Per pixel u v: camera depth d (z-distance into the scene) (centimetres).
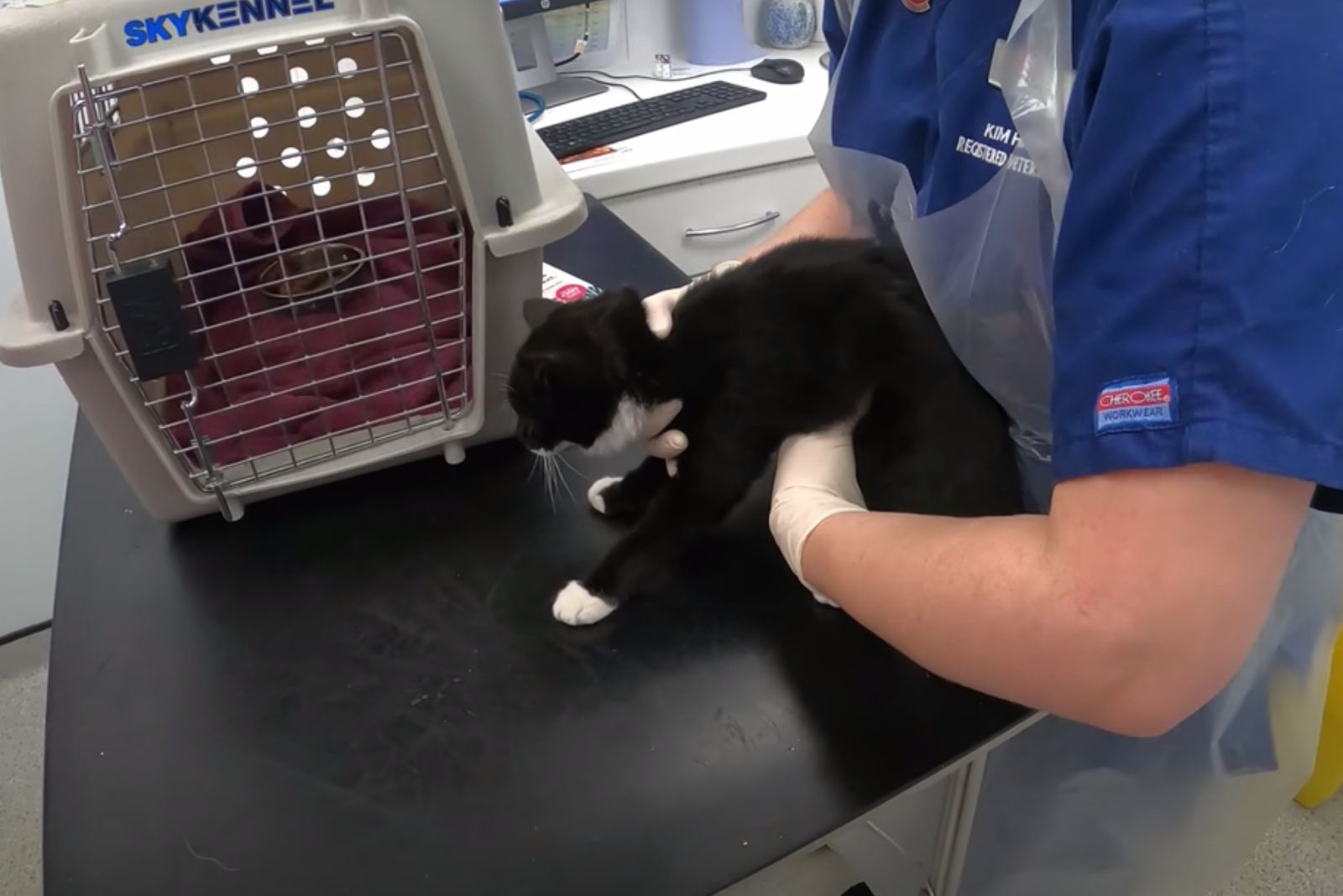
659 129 171
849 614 69
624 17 193
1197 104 44
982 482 74
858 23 82
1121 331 47
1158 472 46
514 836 59
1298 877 134
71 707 68
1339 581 77
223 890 56
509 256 83
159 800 62
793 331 81
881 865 90
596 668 70
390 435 86
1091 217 49
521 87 181
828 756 63
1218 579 45
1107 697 50
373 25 68
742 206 173
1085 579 48
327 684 69
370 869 57
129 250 79
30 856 142
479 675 70
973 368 77
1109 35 49
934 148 75
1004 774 88
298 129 81
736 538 82
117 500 88
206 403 83
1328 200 43
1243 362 44
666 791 61
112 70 64
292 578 79
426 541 83
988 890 98
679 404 83
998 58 62
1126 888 94
